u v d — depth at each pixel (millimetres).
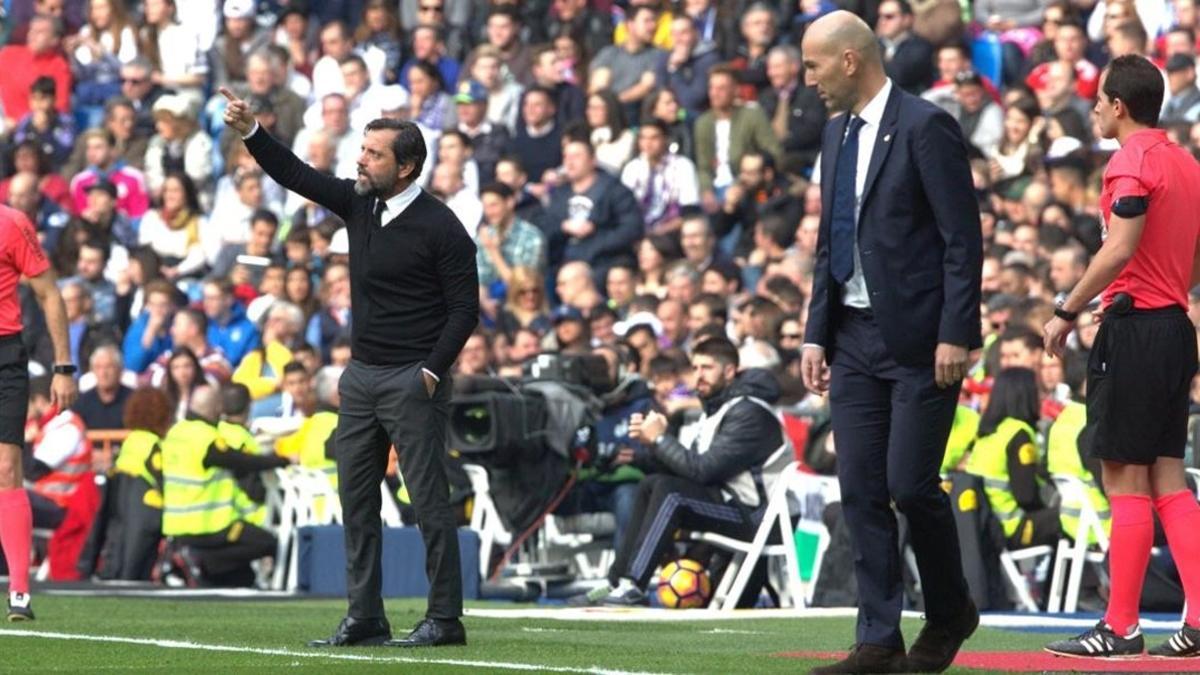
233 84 63125
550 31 61188
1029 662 23203
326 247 52906
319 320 50688
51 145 62188
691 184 53219
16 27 67875
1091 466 35562
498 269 51531
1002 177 49375
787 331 42531
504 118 57531
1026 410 36844
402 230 24859
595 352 40000
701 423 36812
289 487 42688
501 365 46656
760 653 24734
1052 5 53125
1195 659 23516
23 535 30016
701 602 35594
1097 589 37000
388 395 25016
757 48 55750
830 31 21578
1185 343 23672
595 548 39844
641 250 50594
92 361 48531
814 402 41000
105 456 46656
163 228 57469
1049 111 50562
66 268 56469
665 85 56625
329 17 64812
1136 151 23484
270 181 57125
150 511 43250
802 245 47875
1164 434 23688
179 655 23828
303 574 39688
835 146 21859
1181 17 50938
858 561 21734
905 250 21344
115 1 65562
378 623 25422
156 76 62438
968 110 51094
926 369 21312
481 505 39062
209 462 42094
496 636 27422
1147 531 23812
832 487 37438
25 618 30031
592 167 52812
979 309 21141
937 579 21703
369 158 24781
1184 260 23734
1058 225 45062
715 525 35812
